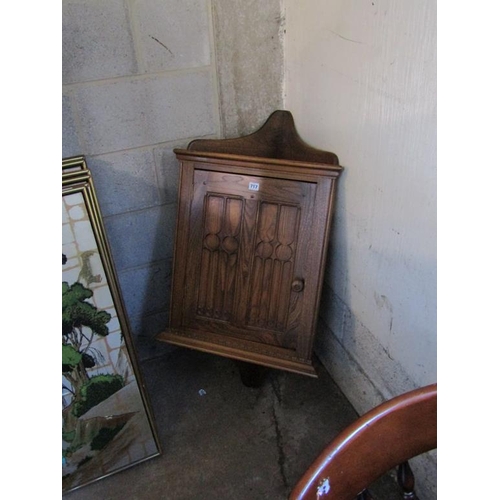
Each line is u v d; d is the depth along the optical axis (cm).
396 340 122
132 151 142
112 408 132
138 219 153
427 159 93
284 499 132
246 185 137
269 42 142
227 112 148
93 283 121
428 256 100
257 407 158
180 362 176
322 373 169
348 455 61
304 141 146
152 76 134
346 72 114
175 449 146
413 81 92
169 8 127
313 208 132
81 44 123
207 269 146
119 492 136
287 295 140
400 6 90
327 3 115
